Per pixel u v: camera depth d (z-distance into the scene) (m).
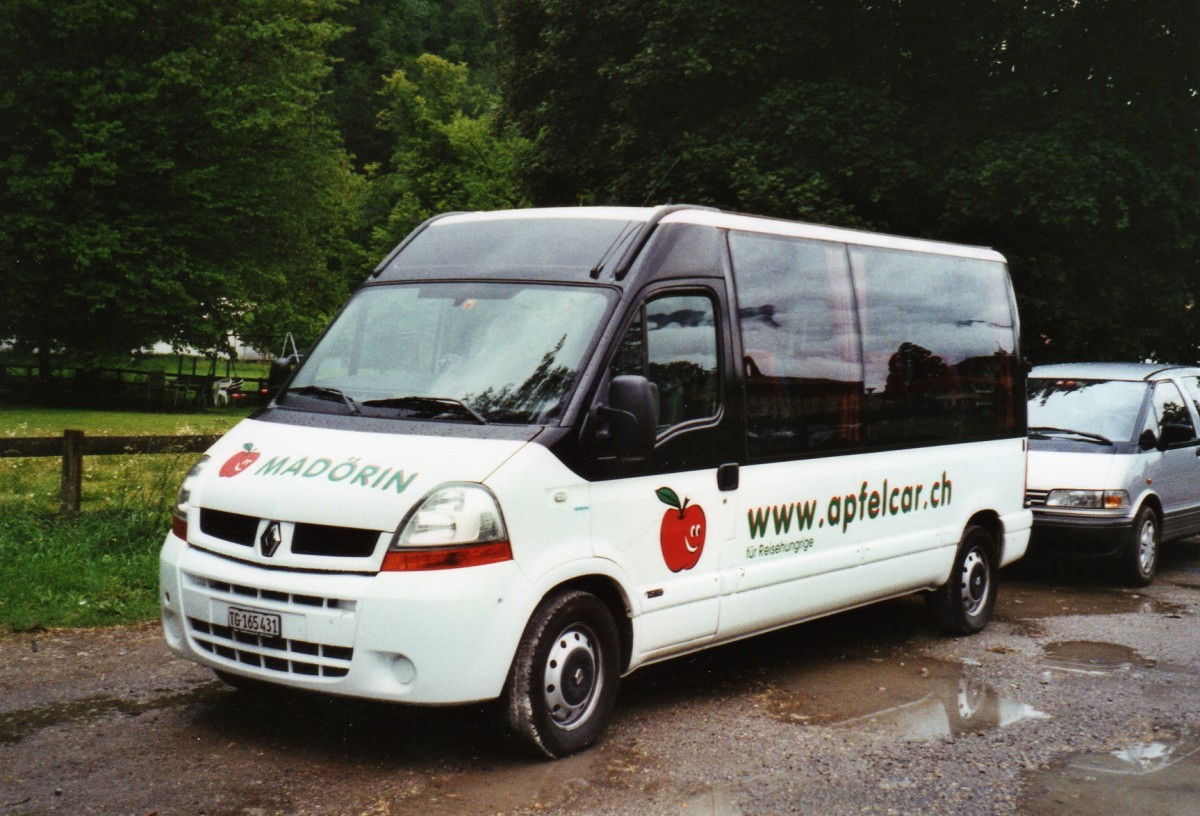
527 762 5.16
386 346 5.85
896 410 7.49
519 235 6.15
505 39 25.95
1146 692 6.74
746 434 6.25
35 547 8.64
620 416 5.16
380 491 4.90
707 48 18.97
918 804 4.84
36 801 4.55
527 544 5.01
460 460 5.03
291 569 4.96
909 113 18.45
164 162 36.19
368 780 4.89
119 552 8.84
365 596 4.75
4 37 35.00
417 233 6.55
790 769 5.21
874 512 7.25
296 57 41.28
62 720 5.59
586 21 22.05
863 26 18.77
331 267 62.34
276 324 46.47
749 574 6.24
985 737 5.79
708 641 6.07
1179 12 17.06
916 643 7.96
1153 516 10.78
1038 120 17.86
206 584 5.22
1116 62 17.73
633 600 5.54
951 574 8.06
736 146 18.50
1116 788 5.09
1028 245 18.12
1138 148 17.09
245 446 5.49
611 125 22.22
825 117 18.00
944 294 8.15
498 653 4.88
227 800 4.62
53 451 9.38
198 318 39.19
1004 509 8.64
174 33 37.75
